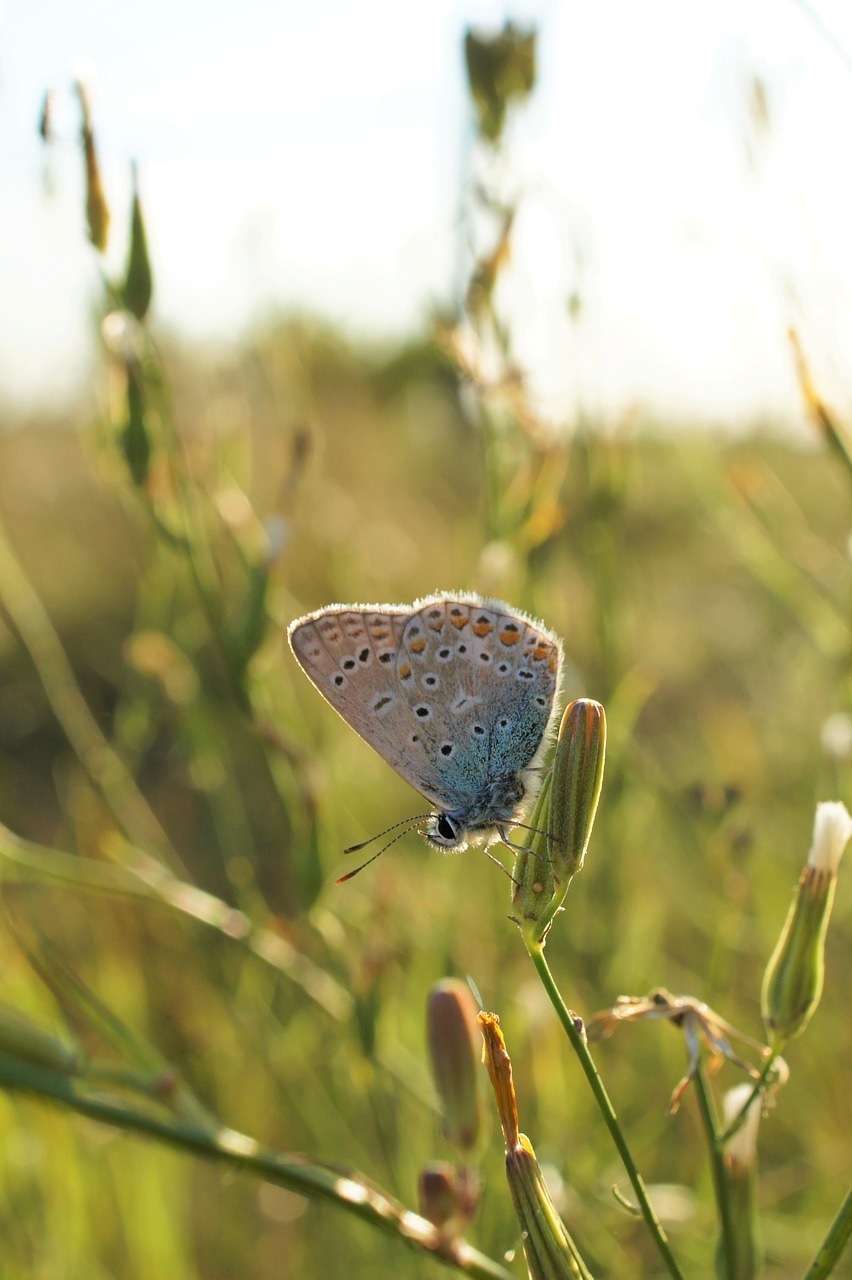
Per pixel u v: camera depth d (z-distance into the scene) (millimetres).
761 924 215
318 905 188
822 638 212
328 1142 205
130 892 193
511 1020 199
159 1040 225
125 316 185
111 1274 213
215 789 222
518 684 181
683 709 296
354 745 238
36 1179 205
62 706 207
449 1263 163
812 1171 214
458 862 216
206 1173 230
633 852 211
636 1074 215
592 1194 196
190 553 187
